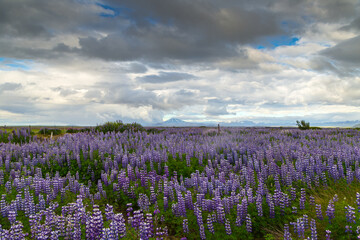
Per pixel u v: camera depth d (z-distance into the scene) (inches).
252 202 382.6
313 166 502.3
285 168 481.7
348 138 850.8
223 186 432.5
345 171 513.7
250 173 482.3
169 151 649.6
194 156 646.5
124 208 406.3
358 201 318.3
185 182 470.3
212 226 320.5
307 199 402.3
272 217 354.0
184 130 1342.3
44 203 350.6
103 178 476.4
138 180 482.0
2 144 730.2
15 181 419.8
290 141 759.7
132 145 718.5
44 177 523.5
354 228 286.8
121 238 271.4
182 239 301.9
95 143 687.1
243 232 322.0
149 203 385.1
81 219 295.4
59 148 679.7
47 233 260.5
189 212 364.5
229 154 614.9
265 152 631.8
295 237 302.7
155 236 312.5
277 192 385.7
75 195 419.2
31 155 643.5
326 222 320.5
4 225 308.8
